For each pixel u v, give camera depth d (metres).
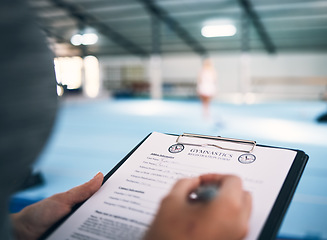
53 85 0.23
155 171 0.52
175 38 15.05
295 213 2.01
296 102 12.67
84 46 15.23
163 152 0.56
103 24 13.16
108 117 8.01
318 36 13.89
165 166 0.53
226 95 14.41
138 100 13.77
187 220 0.30
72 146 4.65
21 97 0.20
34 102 0.21
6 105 0.19
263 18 12.00
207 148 0.55
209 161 0.52
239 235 0.31
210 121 6.91
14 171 0.20
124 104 11.84
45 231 0.46
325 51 15.78
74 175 3.07
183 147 0.56
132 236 0.41
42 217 0.47
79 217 0.46
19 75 0.20
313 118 7.19
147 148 0.58
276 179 0.46
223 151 0.54
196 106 10.88
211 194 0.34
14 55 0.19
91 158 3.87
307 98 14.44
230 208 0.31
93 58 16.27
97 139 5.24
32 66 0.21
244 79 12.59
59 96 0.25
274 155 0.51
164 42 15.59
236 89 17.55
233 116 7.80
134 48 16.80
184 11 11.72
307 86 14.52
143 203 0.46
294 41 14.77
